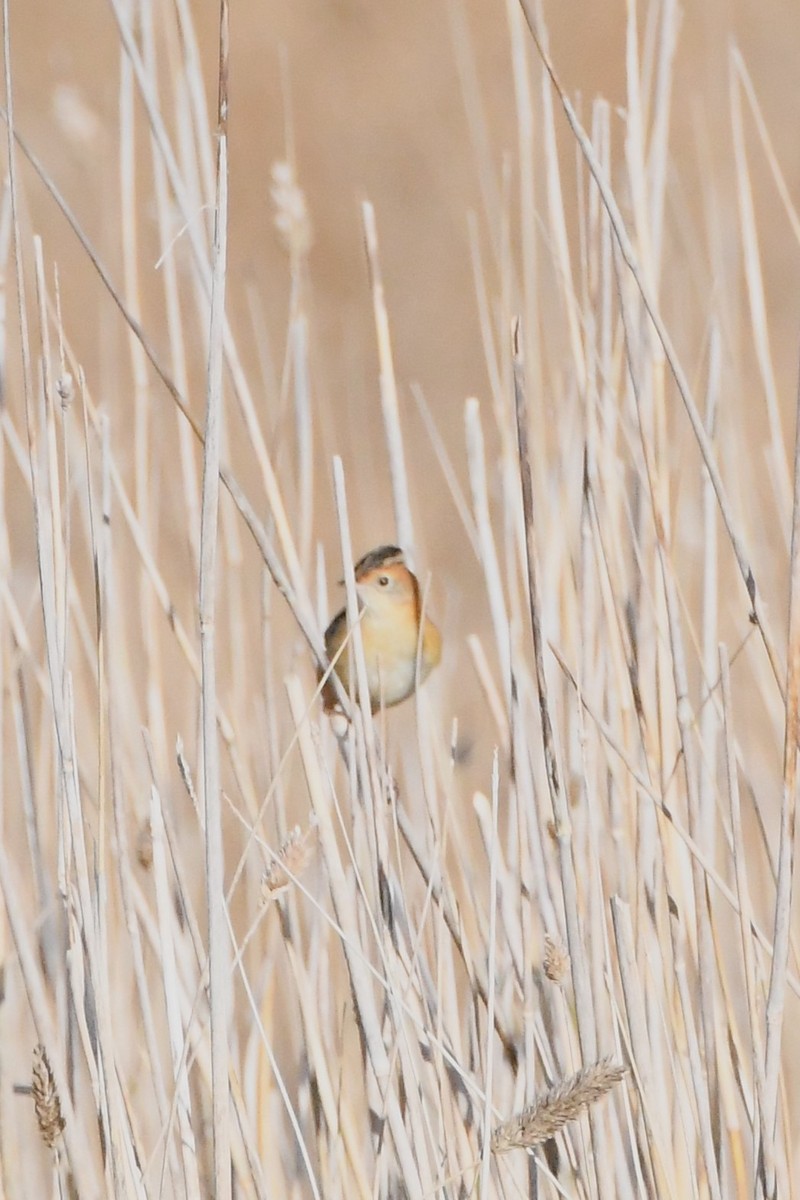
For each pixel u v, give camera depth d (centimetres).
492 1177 571
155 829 569
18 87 2047
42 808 664
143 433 732
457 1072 585
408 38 2553
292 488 806
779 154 2142
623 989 559
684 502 791
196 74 710
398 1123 537
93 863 573
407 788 714
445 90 2395
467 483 1479
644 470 666
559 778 559
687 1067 598
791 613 517
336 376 1680
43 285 556
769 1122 524
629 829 631
